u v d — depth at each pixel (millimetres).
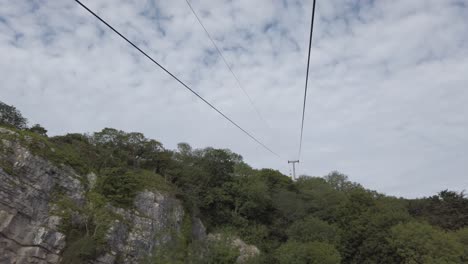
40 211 52688
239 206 83438
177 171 80062
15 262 48281
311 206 91188
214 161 86250
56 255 51094
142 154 79750
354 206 81812
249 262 57125
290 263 57781
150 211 63688
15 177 51625
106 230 55344
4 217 48688
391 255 67375
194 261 51250
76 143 71125
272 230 81312
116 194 61844
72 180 58969
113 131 78562
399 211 80312
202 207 78500
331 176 127375
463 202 92062
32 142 56469
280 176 105375
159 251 52375
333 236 72562
